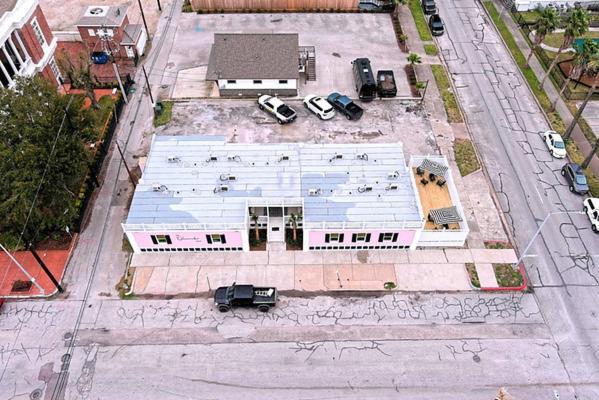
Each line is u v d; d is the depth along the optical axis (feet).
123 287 118.21
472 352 107.86
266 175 132.05
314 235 121.49
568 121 166.61
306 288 118.83
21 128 118.01
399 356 106.93
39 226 123.44
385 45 198.90
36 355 105.91
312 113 167.12
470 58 193.77
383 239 123.95
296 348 108.06
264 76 167.32
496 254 126.62
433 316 114.21
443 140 158.61
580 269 124.26
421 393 101.04
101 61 185.16
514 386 102.53
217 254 125.49
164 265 122.93
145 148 153.89
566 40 163.22
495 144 157.99
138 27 188.96
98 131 150.10
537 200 140.67
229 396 100.07
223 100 172.04
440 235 124.67
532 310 115.85
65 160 119.75
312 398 99.91
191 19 210.59
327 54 193.36
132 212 121.29
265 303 111.24
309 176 132.26
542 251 127.85
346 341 109.40
